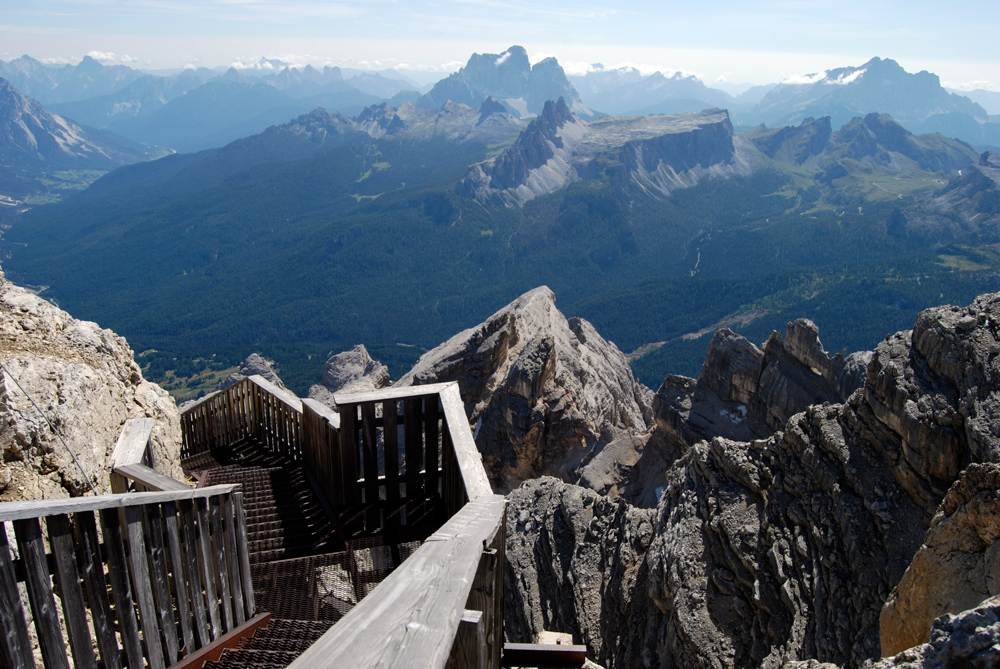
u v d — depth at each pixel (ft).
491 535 13.79
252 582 25.34
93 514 15.83
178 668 18.56
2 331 34.24
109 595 19.03
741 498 58.59
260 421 46.55
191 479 42.50
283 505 32.12
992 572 27.81
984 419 45.78
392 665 8.03
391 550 26.30
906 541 46.50
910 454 49.67
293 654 19.81
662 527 63.57
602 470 124.36
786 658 44.86
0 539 13.46
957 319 53.72
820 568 48.62
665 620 55.47
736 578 52.29
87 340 40.24
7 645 13.60
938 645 11.34
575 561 66.90
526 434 133.18
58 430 29.30
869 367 56.90
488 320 162.71
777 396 109.81
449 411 24.76
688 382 124.57
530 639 62.39
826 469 54.49
